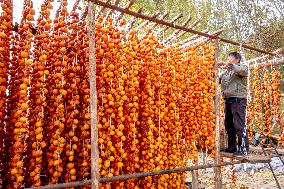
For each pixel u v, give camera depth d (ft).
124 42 17.13
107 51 15.89
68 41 16.08
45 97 15.23
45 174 15.35
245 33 57.93
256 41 53.31
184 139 20.30
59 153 14.29
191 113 20.29
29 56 14.93
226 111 22.97
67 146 14.85
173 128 19.13
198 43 20.83
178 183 19.29
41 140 14.46
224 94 22.71
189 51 20.77
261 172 37.42
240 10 58.70
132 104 16.52
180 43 21.30
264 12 56.44
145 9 48.42
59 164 14.75
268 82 28.78
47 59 15.84
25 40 14.98
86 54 15.89
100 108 15.23
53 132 15.16
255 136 31.78
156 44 18.61
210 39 20.98
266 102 28.76
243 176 35.96
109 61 15.99
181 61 20.01
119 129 15.51
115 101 15.93
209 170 38.70
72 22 15.92
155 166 18.07
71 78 15.72
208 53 21.01
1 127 14.69
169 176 18.79
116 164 15.66
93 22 13.70
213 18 61.00
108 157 15.23
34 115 14.85
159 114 18.03
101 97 15.44
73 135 14.87
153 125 17.35
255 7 56.13
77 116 15.79
